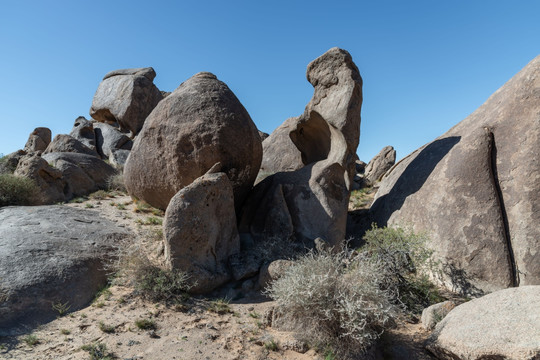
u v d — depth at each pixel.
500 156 6.62
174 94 8.65
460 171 6.75
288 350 4.64
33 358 4.26
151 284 5.88
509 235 6.09
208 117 8.02
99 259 6.59
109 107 20.69
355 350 4.50
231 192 6.99
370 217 8.96
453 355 4.25
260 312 5.52
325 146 9.38
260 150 8.66
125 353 4.42
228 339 4.83
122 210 9.41
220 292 6.19
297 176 8.45
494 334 4.07
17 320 4.97
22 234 6.71
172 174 8.20
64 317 5.26
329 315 4.63
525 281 5.71
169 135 8.18
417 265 6.52
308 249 7.14
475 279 6.04
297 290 4.89
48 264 5.99
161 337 4.82
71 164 11.41
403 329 5.21
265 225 7.73
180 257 6.00
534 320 4.04
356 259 6.09
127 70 22.19
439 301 5.86
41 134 19.67
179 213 6.08
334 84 8.28
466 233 6.28
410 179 8.14
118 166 15.09
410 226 7.29
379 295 4.81
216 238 6.58
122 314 5.33
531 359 3.68
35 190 9.62
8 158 13.18
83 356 4.32
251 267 6.40
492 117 7.12
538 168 6.07
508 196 6.28
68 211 8.50
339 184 8.21
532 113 6.45
